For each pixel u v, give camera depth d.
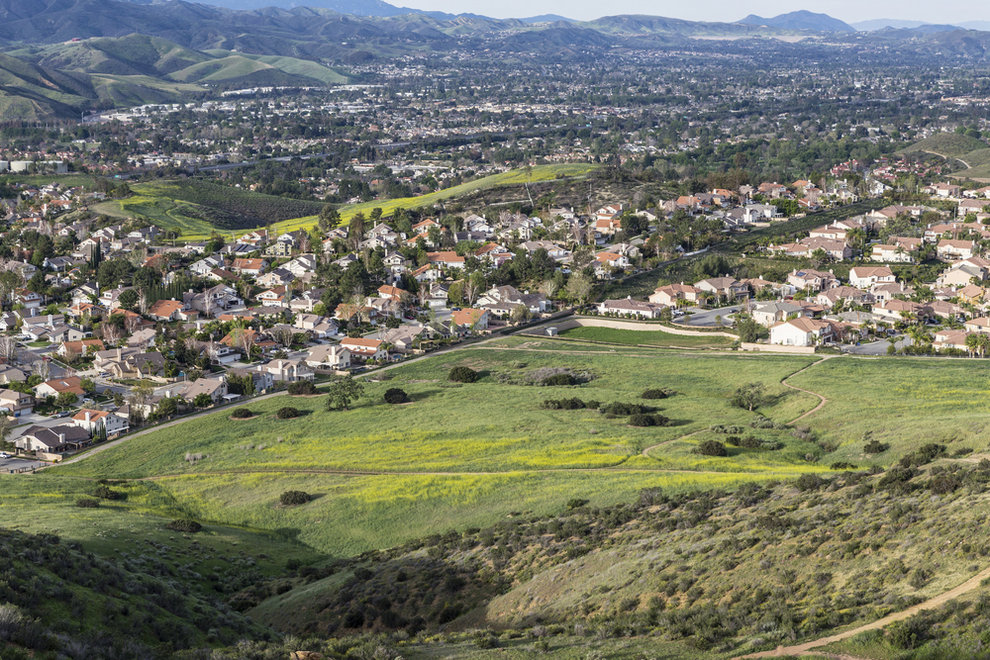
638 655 46.91
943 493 57.72
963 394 119.06
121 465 121.69
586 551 68.50
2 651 42.28
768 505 68.12
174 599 59.69
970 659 38.84
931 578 47.16
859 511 59.03
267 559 83.56
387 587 70.75
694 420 119.31
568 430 116.94
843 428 108.50
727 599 52.50
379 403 141.38
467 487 94.75
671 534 66.25
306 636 62.91
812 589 50.47
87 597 53.69
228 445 124.31
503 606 63.41
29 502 97.75
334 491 100.56
